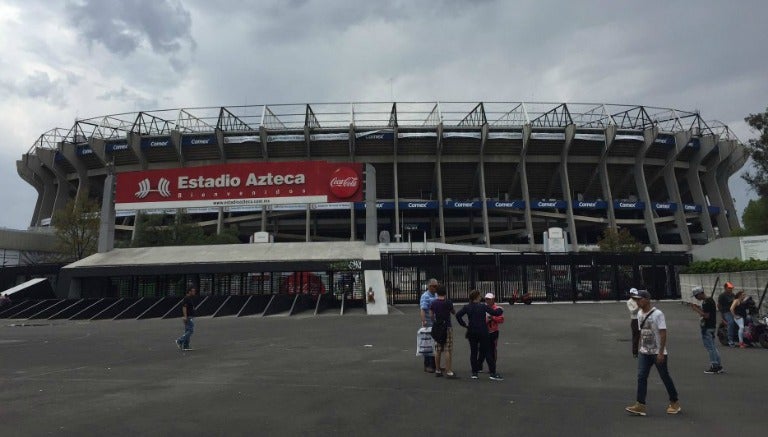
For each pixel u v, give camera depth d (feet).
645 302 23.52
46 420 22.68
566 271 115.44
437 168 242.58
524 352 42.93
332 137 234.17
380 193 262.88
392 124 238.89
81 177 252.62
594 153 248.11
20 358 43.11
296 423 21.81
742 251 107.45
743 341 44.78
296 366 37.24
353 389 28.84
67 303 97.50
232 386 30.09
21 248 195.93
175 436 20.10
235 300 95.55
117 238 249.34
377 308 88.33
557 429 20.53
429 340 34.32
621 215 263.90
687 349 43.80
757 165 107.45
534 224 265.75
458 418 22.43
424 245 186.60
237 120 246.47
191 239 162.91
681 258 120.78
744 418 21.94
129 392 28.73
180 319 85.51
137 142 234.58
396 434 20.07
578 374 33.01
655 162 255.29
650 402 25.14
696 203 261.85
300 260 97.55
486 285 113.70
